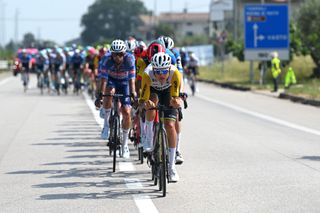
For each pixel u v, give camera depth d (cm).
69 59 7194
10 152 3103
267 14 8519
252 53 8544
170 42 2678
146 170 2594
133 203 2019
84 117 4706
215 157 2895
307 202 2002
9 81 10825
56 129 3997
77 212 1917
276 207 1942
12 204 2028
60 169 2638
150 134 2292
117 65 2695
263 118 4656
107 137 2786
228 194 2131
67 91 7538
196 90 7250
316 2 9175
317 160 2809
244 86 8231
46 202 2050
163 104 2270
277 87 7506
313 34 9081
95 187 2270
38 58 7400
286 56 8575
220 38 10781
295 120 4516
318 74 9419
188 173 2508
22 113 5034
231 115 4875
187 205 1981
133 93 2664
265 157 2892
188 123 4306
